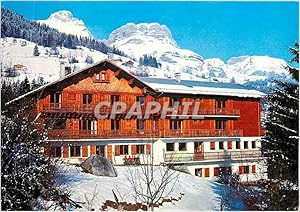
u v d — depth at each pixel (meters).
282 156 16.22
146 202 16.25
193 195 20.06
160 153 29.78
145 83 30.23
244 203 16.91
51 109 27.14
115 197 16.91
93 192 17.66
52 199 15.31
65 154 27.30
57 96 27.98
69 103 28.20
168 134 30.47
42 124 15.95
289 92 17.25
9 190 13.74
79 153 28.06
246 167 29.39
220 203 18.42
